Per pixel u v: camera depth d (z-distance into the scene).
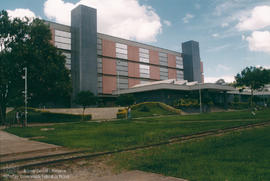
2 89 30.84
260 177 4.84
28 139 12.16
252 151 7.68
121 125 21.80
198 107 60.25
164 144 10.12
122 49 73.12
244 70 75.75
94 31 60.56
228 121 22.02
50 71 31.17
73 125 23.47
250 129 14.77
